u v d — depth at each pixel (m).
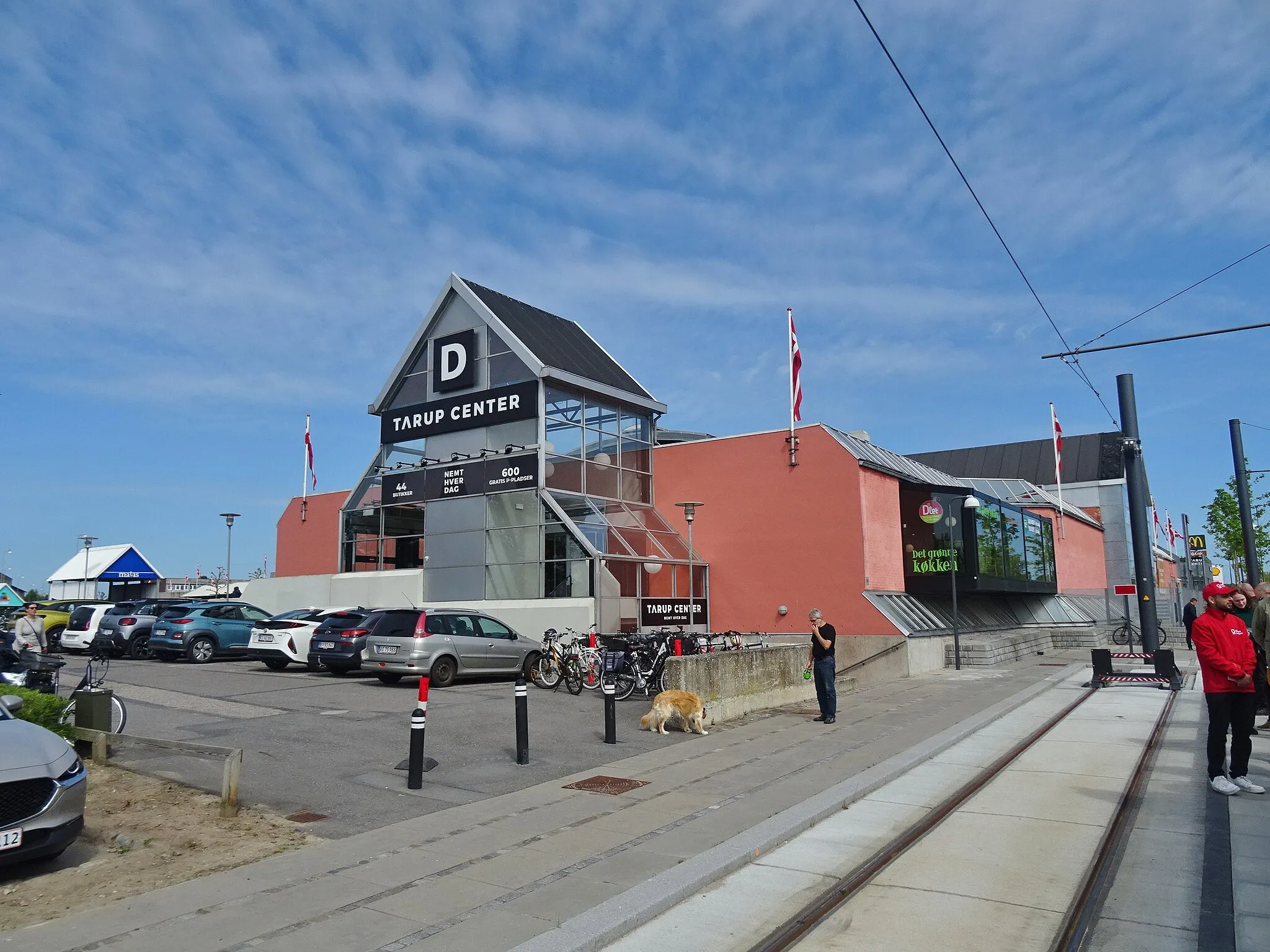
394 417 28.27
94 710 10.08
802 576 24.97
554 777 9.68
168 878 6.19
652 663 16.09
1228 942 5.03
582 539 22.83
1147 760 10.37
